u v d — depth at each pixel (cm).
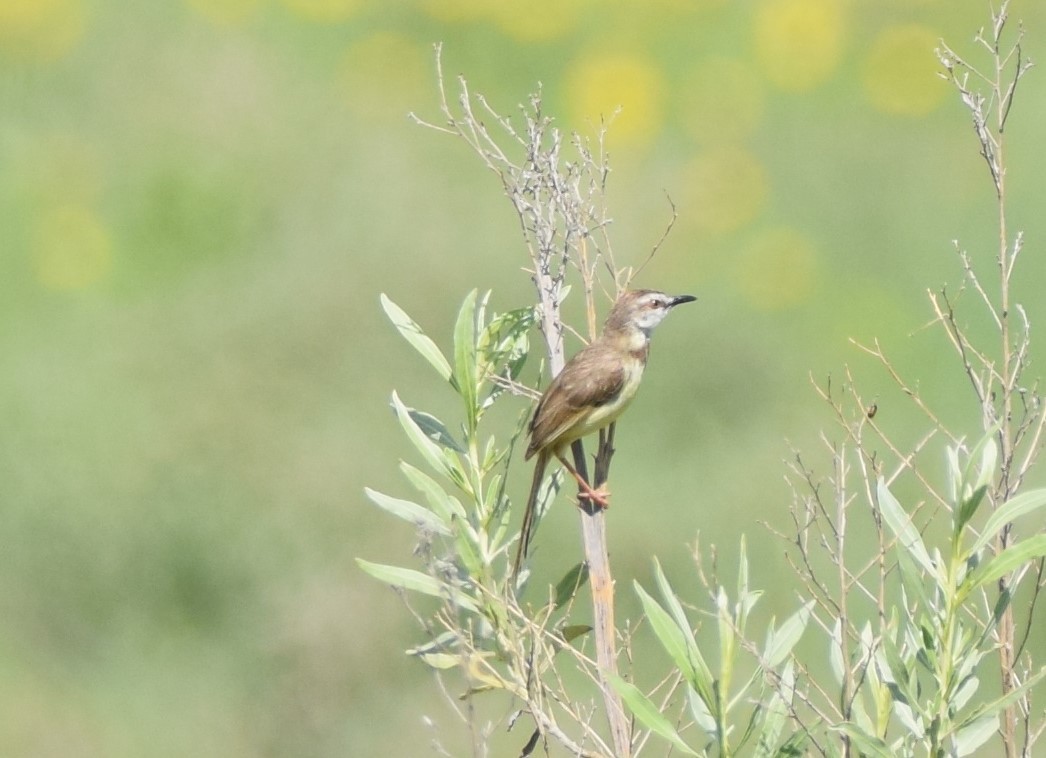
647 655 1189
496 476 678
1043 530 645
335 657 1216
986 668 1047
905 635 601
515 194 724
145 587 1278
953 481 586
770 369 1553
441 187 1673
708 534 1314
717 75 2053
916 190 1853
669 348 1550
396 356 1441
